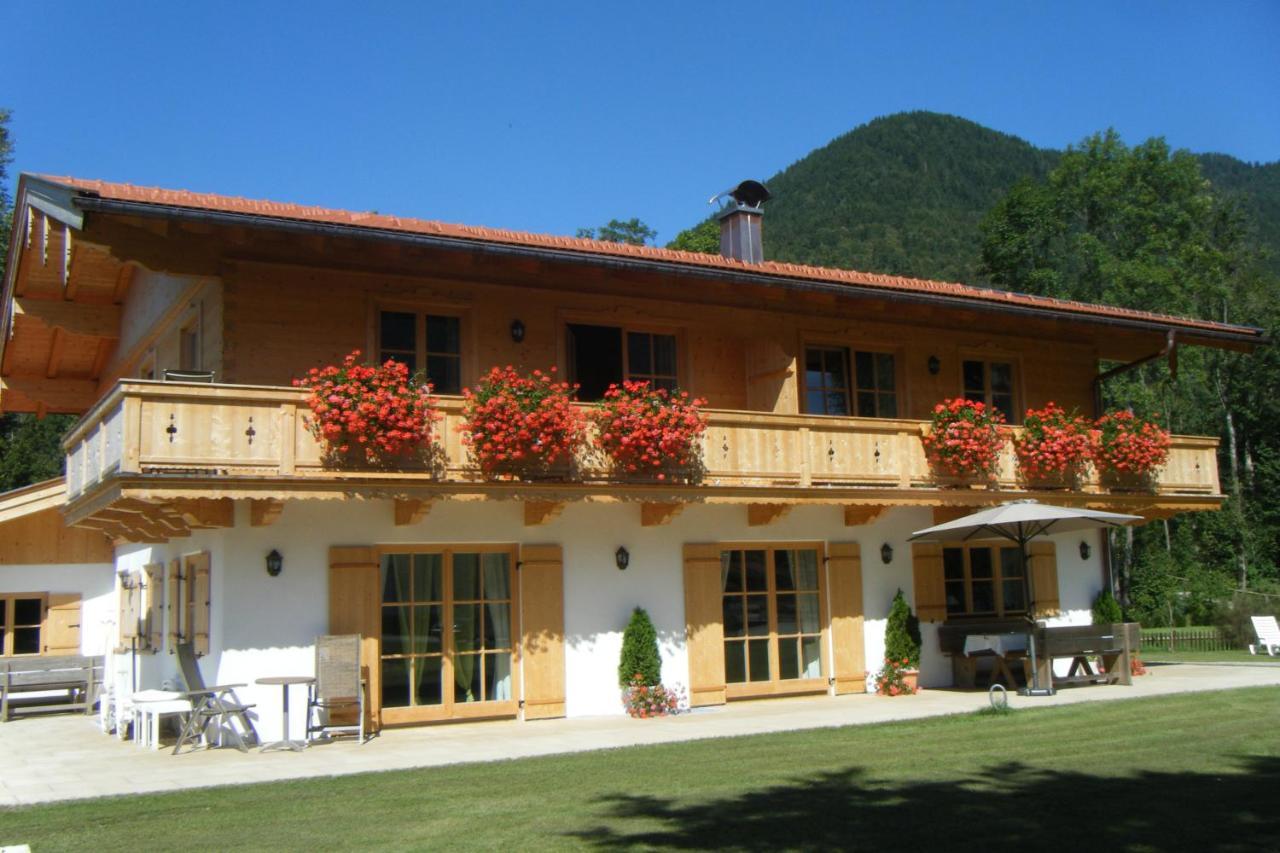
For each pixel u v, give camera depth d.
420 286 13.32
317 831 7.15
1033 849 6.32
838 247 126.62
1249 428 39.12
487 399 12.10
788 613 15.16
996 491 15.66
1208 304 39.75
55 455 30.19
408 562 12.80
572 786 8.54
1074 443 16.12
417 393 11.65
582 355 14.38
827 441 14.52
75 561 17.69
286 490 11.02
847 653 15.30
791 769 9.09
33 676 15.69
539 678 13.17
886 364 16.83
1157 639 24.81
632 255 13.37
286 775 9.51
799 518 15.27
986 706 13.34
